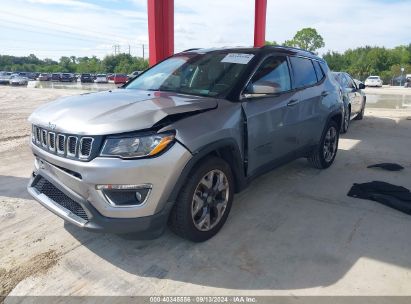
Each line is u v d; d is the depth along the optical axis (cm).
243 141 338
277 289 254
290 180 479
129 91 373
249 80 354
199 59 406
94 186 257
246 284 260
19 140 739
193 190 288
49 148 287
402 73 6216
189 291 252
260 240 319
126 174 254
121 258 290
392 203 392
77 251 300
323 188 450
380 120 1077
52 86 4069
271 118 372
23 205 388
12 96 2248
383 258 293
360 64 8150
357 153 639
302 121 434
